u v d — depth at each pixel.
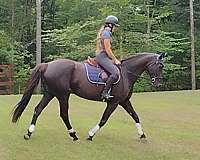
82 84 8.40
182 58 34.34
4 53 31.08
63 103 8.45
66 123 8.55
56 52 34.47
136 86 30.19
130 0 27.83
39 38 25.09
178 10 35.38
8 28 34.75
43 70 8.41
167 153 7.84
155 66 8.68
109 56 8.38
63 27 34.00
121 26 26.05
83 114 12.46
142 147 8.27
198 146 8.47
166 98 18.25
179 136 9.45
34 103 15.27
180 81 34.47
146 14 31.17
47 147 8.02
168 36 31.38
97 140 8.73
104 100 8.52
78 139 8.73
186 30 35.22
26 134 8.88
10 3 34.44
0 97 17.67
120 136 9.22
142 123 11.15
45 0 35.97
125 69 8.70
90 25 26.98
